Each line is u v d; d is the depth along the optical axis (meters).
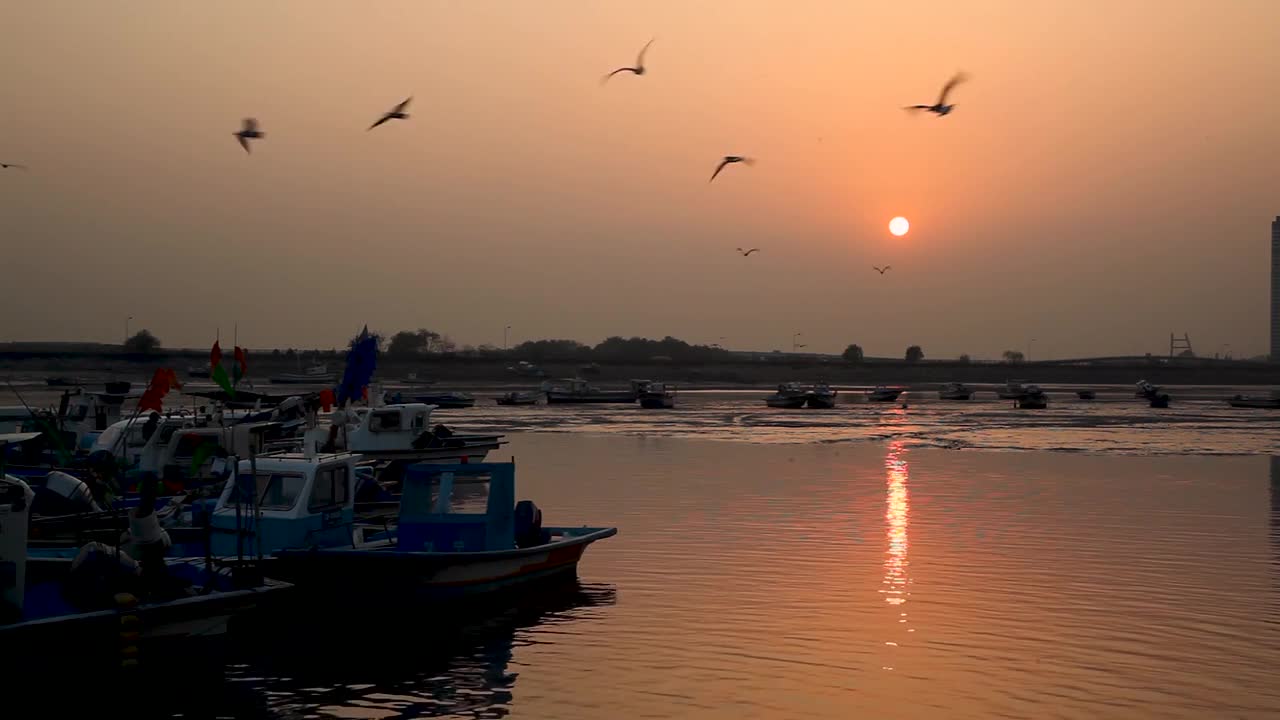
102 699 15.91
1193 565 24.84
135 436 28.89
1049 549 27.03
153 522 17.06
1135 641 18.44
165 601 16.66
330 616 20.72
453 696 15.83
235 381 30.09
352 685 16.39
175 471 25.62
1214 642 18.36
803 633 18.98
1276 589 22.41
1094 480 43.88
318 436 30.80
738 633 19.02
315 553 19.81
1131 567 24.55
